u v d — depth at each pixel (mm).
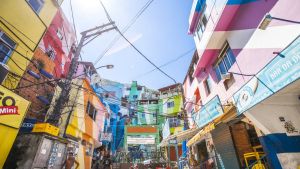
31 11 9172
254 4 7582
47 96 12414
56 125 8539
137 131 28203
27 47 8820
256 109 6707
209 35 9758
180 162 15898
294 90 6266
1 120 6320
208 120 10477
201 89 13789
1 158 6285
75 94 12805
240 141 8750
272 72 5488
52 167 7992
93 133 16016
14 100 6977
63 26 17422
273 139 6297
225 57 10109
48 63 13945
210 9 10836
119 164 20500
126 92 44250
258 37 7035
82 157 13594
